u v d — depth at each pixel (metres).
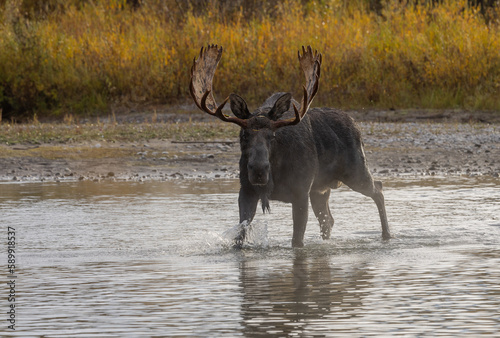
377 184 26.70
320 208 26.00
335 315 15.60
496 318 15.21
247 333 14.40
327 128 25.12
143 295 17.50
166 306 16.50
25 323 15.23
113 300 17.06
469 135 56.75
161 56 76.25
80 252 23.09
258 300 16.91
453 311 15.77
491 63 72.38
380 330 14.48
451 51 73.50
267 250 23.36
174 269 20.56
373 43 76.44
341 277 19.23
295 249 23.47
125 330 14.70
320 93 73.06
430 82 72.75
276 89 72.69
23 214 30.16
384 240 24.91
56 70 76.62
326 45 75.12
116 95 75.50
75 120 71.12
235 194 35.72
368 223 28.16
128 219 28.89
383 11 84.44
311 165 23.61
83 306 16.56
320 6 88.75
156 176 43.28
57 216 29.61
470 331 14.35
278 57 74.31
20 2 88.12
